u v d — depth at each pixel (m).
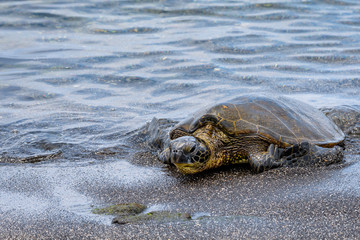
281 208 14.62
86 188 17.23
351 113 23.25
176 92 30.48
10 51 39.72
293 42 41.34
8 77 33.50
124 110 27.53
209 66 35.34
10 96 29.89
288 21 48.94
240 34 44.16
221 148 18.53
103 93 30.59
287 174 17.27
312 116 20.98
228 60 36.81
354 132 22.25
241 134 18.19
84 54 38.78
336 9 53.69
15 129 24.47
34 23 48.69
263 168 17.66
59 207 15.41
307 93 29.30
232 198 15.70
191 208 15.12
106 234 13.28
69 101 29.02
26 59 37.66
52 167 19.64
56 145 22.33
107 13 52.81
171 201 15.83
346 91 29.39
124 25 48.06
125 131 24.22
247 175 17.80
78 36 44.62
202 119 18.58
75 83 32.47
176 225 13.57
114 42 42.50
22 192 16.94
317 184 16.19
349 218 13.62
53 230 13.71
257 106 19.22
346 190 15.41
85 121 25.75
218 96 29.22
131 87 31.66
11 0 58.66
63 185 17.58
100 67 35.62
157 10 54.00
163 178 18.05
